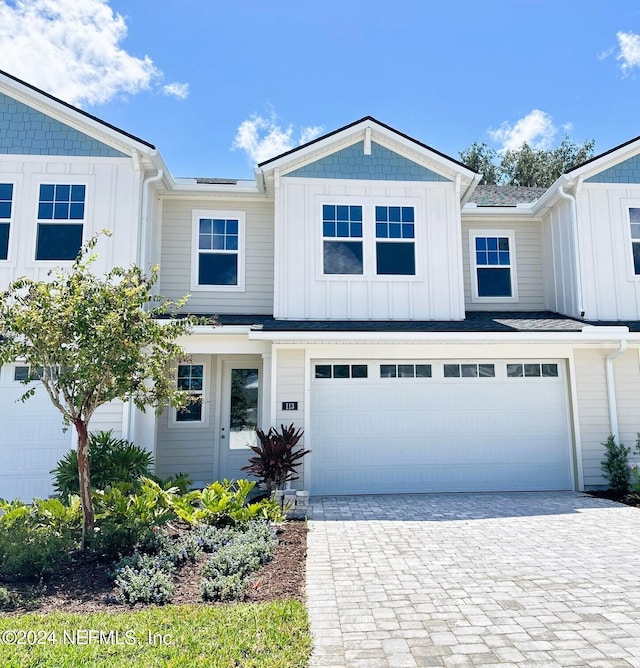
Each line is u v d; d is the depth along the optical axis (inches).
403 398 403.2
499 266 509.0
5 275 389.4
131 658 132.2
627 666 135.9
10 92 407.5
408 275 433.1
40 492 364.2
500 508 336.2
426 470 397.7
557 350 412.2
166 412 447.2
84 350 215.2
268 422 395.5
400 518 309.6
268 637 146.5
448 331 378.6
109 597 177.9
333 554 237.0
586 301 437.7
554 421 409.4
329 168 439.5
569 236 455.5
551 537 265.9
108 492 283.1
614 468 390.6
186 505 276.8
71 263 393.7
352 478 392.5
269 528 265.0
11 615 162.9
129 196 405.7
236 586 183.0
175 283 456.4
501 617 167.8
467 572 212.4
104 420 374.3
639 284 441.7
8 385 373.4
